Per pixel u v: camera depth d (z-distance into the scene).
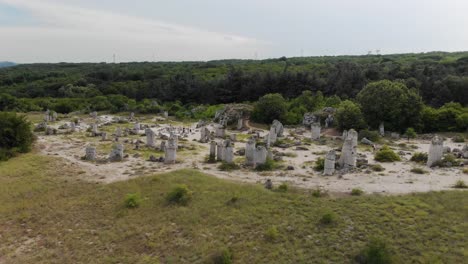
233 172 38.47
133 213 28.69
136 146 51.03
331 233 23.98
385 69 107.69
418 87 89.00
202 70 150.62
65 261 23.69
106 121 80.88
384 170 37.41
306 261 21.77
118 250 24.48
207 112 91.12
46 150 49.47
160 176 34.84
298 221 25.61
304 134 65.31
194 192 31.14
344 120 63.62
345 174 36.44
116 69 173.00
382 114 64.44
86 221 28.20
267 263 21.92
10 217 28.98
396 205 26.78
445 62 120.06
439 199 27.33
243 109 80.12
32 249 25.14
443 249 21.64
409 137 61.34
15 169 38.91
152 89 117.81
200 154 47.88
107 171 39.00
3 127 46.41
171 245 24.52
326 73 110.25
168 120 86.62
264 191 30.70
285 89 103.06
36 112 95.44
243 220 26.36
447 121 65.44
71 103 100.94
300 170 39.00
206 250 23.52
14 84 139.50
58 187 34.31
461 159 41.09
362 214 25.81
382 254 21.03
